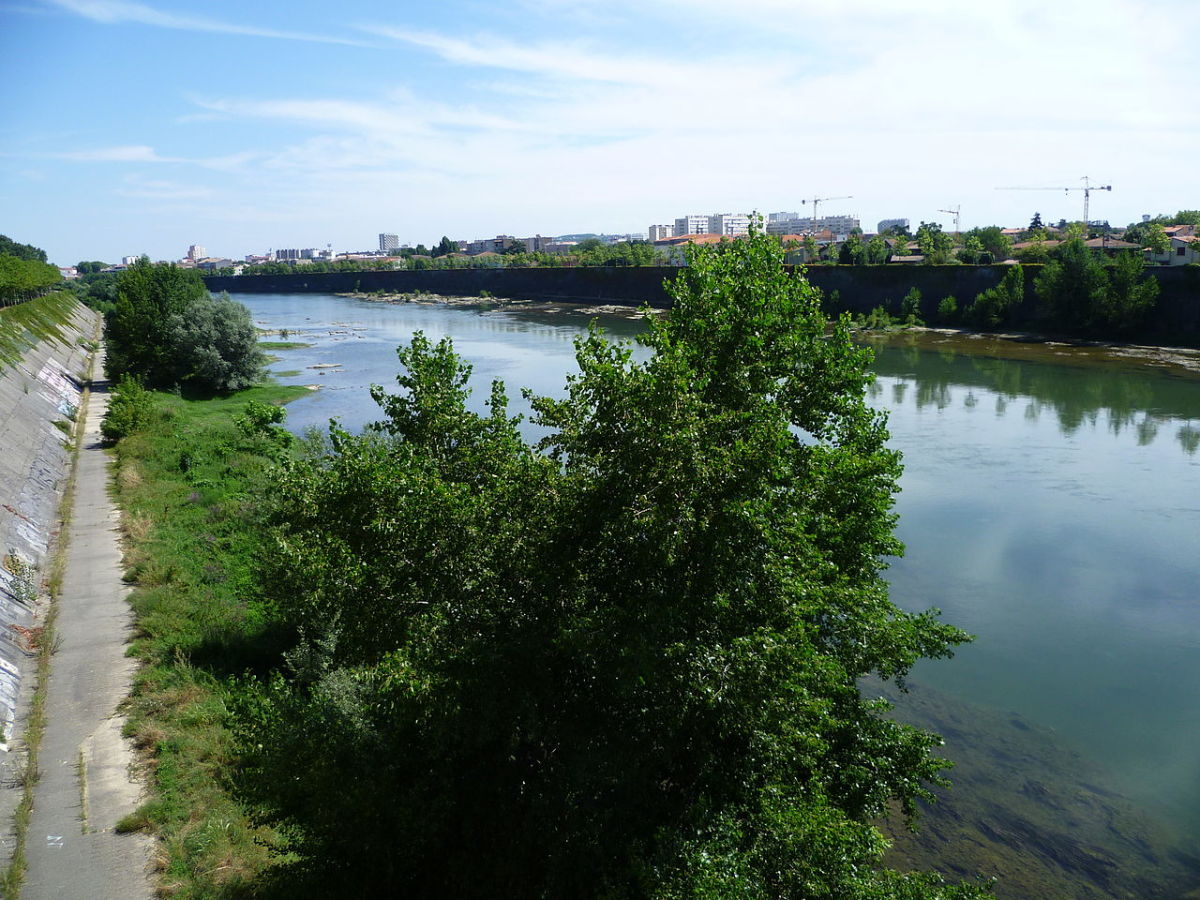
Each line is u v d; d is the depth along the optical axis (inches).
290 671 781.3
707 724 440.1
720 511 412.8
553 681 440.1
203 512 1238.3
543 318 4746.6
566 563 430.3
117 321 2428.6
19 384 1756.9
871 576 564.4
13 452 1325.0
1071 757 736.3
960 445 1713.8
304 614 570.3
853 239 4899.1
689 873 366.6
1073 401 2086.6
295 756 437.4
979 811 668.1
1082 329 3105.3
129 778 631.8
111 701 736.3
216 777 625.9
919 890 381.1
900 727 515.2
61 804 601.9
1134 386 2237.9
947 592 1064.2
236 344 2498.8
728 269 576.4
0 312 2255.2
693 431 405.1
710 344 531.2
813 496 484.4
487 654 408.2
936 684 862.5
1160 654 909.2
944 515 1321.4
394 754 451.8
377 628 454.0
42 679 765.3
